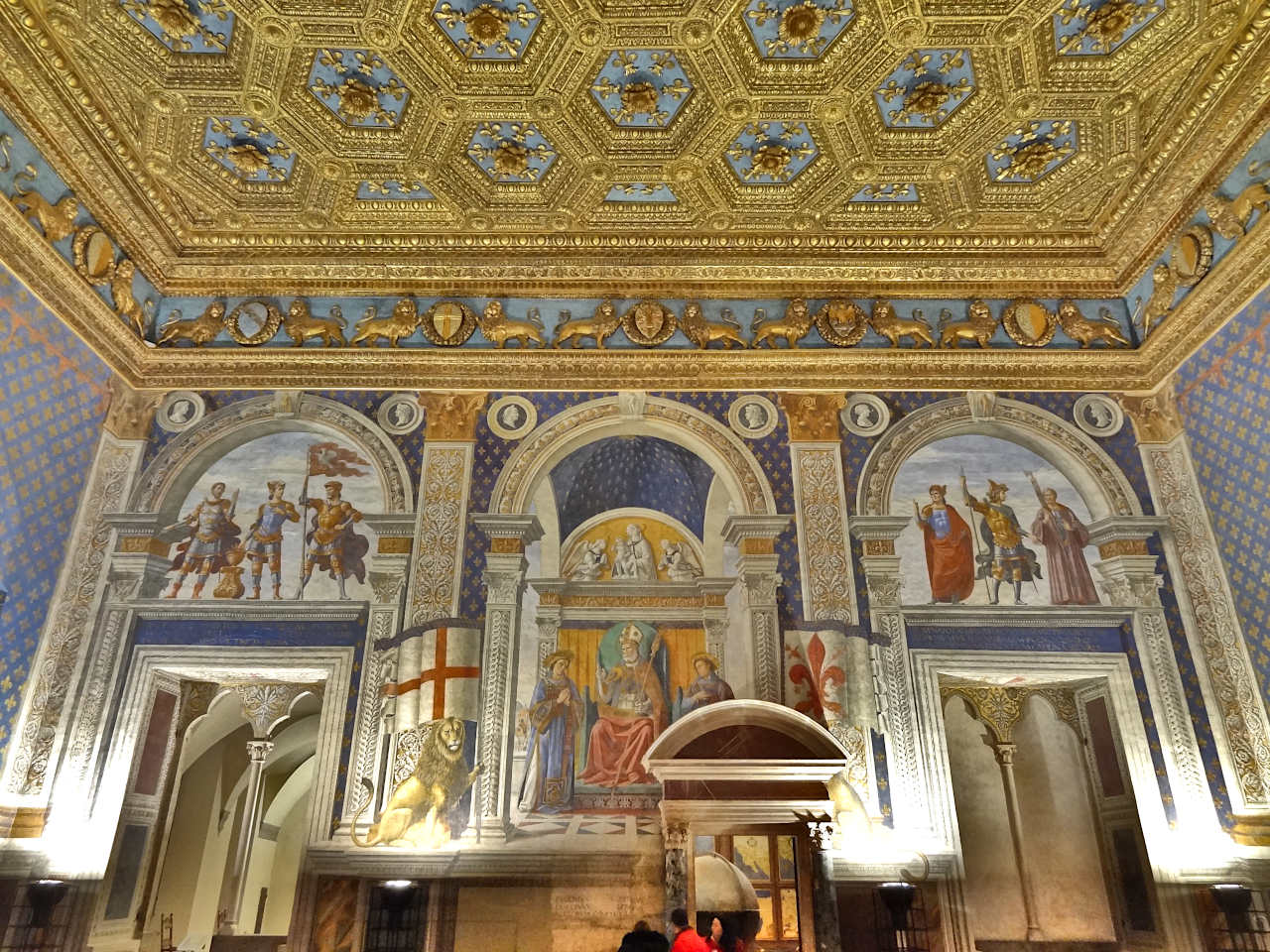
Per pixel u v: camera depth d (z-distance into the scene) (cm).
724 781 749
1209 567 871
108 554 876
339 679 842
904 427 955
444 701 830
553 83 807
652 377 974
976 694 1124
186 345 973
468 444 944
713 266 1005
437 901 759
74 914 750
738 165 904
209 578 880
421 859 775
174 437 934
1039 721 1119
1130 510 908
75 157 823
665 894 736
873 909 754
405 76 799
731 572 900
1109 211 942
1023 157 884
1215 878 767
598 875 773
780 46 770
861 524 905
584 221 973
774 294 1015
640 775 818
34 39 720
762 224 975
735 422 956
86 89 777
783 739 769
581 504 936
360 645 857
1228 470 855
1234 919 739
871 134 862
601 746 829
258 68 785
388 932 744
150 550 880
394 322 991
